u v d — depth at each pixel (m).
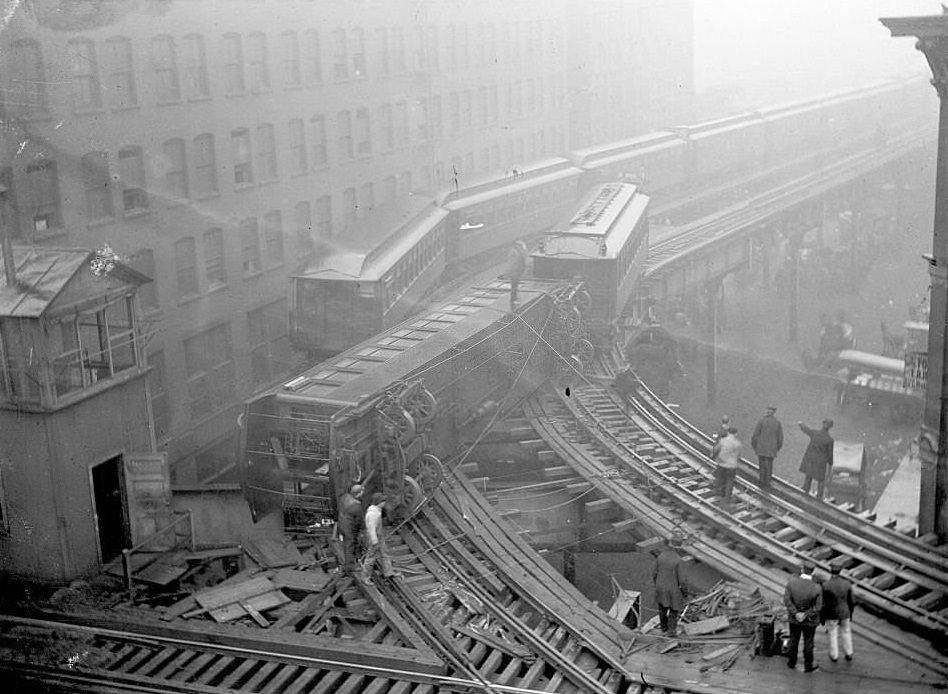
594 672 14.43
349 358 20.27
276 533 18.27
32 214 22.67
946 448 18.66
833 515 19.39
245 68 28.83
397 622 15.09
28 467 15.92
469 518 18.92
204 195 27.67
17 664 13.80
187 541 17.45
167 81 26.28
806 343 39.94
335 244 26.83
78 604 15.49
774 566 17.86
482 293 26.09
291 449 17.73
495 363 23.00
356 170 34.66
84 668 13.79
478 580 16.88
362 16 34.00
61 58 23.08
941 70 17.59
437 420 20.45
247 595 15.75
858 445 27.59
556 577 17.14
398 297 26.81
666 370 34.81
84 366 17.31
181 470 26.66
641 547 18.36
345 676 13.95
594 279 27.97
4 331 15.50
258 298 30.02
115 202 24.80
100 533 17.50
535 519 21.30
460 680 13.49
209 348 28.20
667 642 15.07
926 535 18.77
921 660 14.34
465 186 34.22
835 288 44.25
